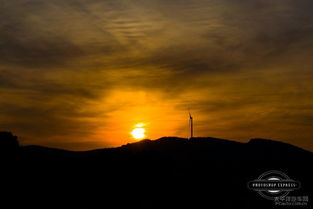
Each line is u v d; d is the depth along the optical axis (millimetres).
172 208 81250
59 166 103000
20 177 93438
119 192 89562
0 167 95500
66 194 87625
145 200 85312
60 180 95000
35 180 93375
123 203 83750
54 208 79938
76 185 92938
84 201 84625
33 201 83000
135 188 91812
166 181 95750
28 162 102312
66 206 81500
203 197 86625
